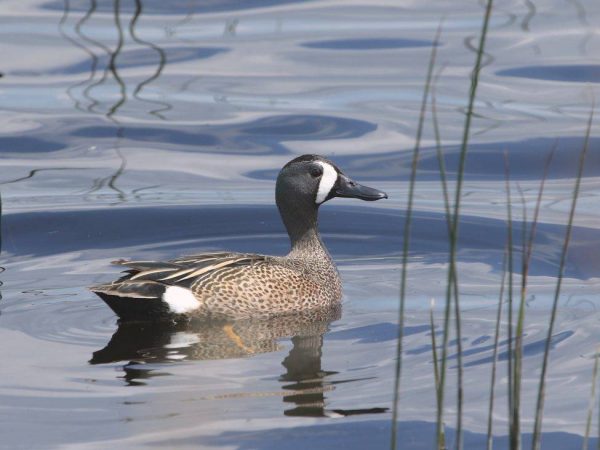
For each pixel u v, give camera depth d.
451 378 10.46
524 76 21.42
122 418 9.53
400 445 9.03
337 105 20.44
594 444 9.08
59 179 17.48
